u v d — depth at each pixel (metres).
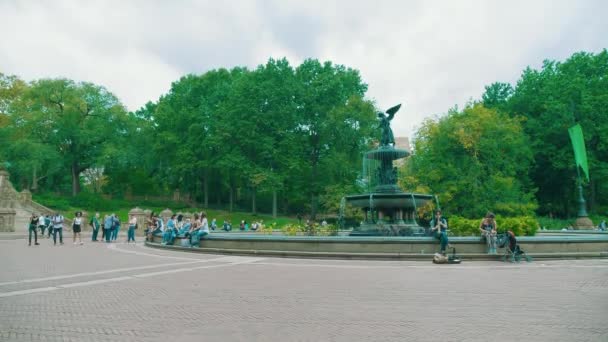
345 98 62.16
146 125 72.50
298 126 62.59
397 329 6.63
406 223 23.64
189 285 10.86
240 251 19.56
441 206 43.22
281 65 62.41
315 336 6.24
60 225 26.75
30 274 12.84
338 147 59.41
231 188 66.56
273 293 9.74
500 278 12.13
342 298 9.16
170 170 71.94
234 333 6.40
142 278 12.10
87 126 66.50
